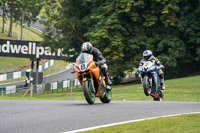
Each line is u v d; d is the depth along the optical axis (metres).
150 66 48.72
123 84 137.38
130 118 23.70
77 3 139.62
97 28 120.50
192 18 119.69
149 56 50.31
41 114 25.41
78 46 143.88
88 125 20.86
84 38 138.12
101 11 126.56
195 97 78.62
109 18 118.00
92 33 119.06
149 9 123.44
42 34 142.38
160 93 53.53
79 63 33.62
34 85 121.12
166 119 22.50
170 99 76.00
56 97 105.75
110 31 120.19
